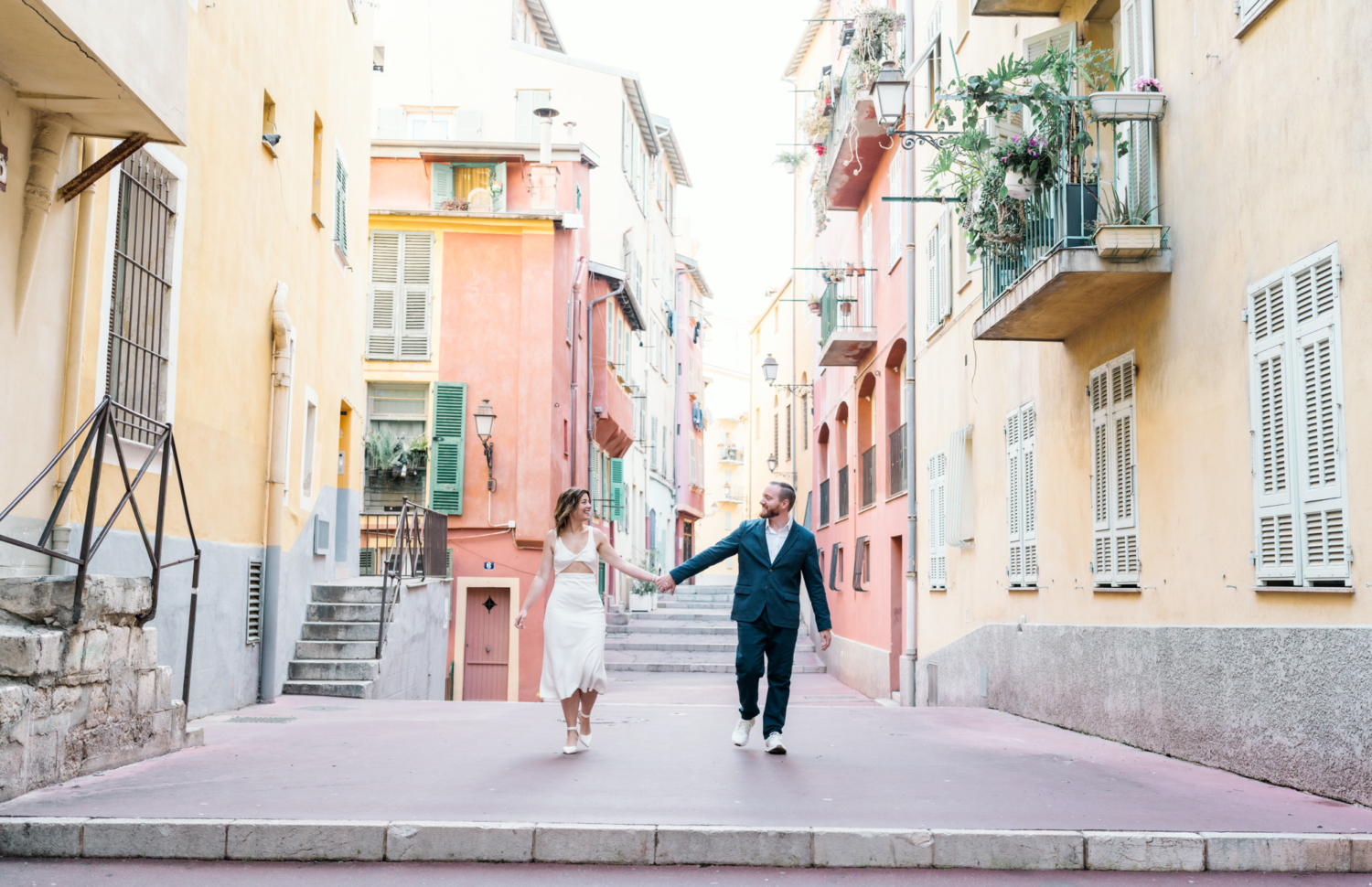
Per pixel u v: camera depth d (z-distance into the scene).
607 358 28.25
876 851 5.41
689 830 5.42
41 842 5.36
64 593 6.50
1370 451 6.61
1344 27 6.92
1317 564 7.14
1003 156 10.41
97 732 6.85
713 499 75.38
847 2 25.27
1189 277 9.03
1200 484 8.78
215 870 5.20
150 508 9.18
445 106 32.88
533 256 22.33
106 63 6.69
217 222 10.59
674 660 26.75
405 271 22.30
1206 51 8.76
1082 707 10.78
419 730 9.48
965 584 15.78
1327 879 5.32
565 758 7.73
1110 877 5.31
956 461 15.95
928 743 9.27
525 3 35.75
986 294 12.77
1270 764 7.42
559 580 8.02
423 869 5.26
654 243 41.75
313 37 14.20
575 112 33.06
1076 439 11.55
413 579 16.95
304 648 13.61
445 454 21.78
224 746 8.30
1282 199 7.64
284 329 12.41
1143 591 9.77
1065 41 11.97
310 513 14.43
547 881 5.09
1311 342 7.22
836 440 27.62
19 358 7.29
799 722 10.84
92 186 7.98
